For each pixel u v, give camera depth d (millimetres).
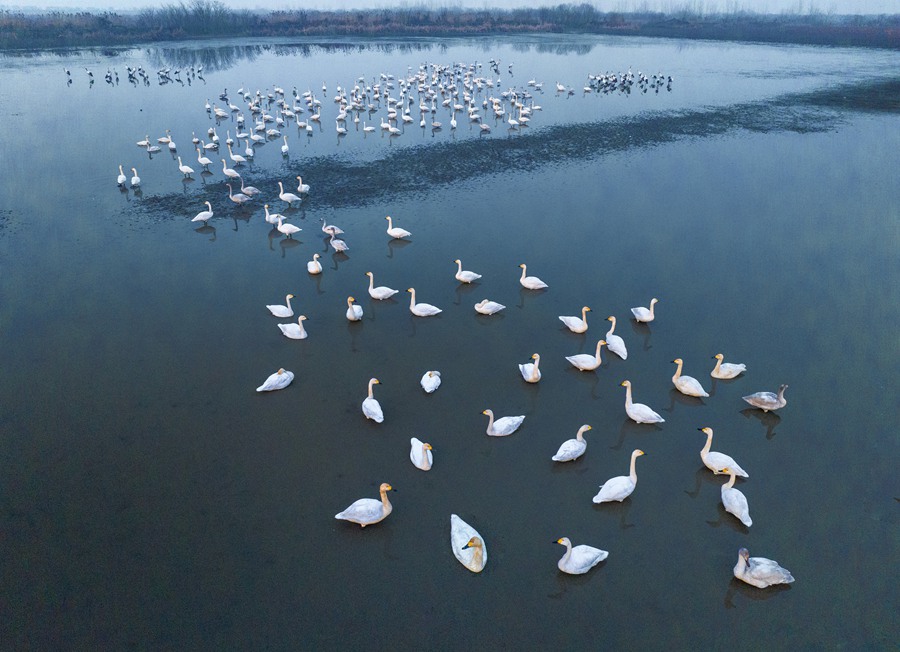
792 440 22266
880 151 55844
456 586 16766
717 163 53500
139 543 17906
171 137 62094
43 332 28891
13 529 18297
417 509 19281
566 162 54062
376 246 38469
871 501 19516
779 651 15109
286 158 55812
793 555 17688
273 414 23500
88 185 48156
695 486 20375
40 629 15547
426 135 63781
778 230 40156
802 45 151875
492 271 35312
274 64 114188
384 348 28172
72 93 82875
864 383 25281
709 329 29375
